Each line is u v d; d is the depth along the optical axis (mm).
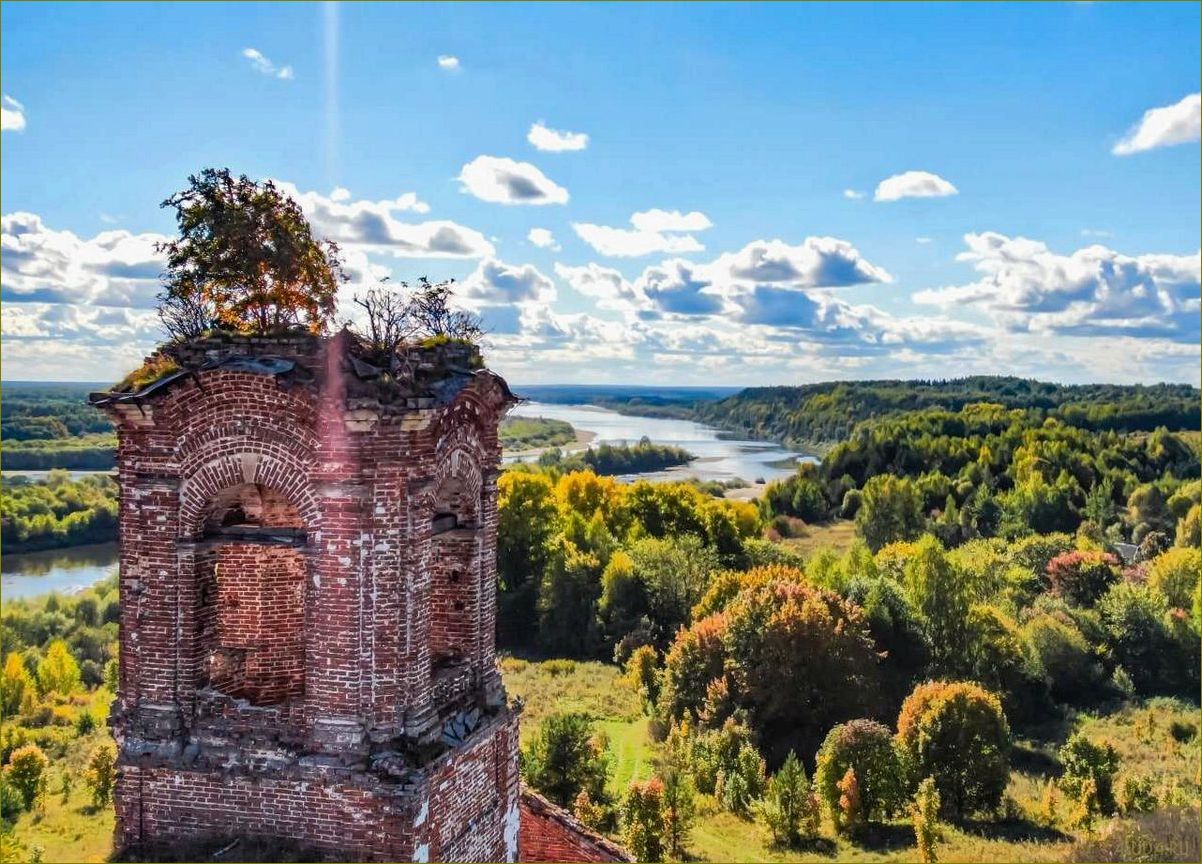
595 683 68250
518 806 17266
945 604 65312
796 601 57562
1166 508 114312
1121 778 45625
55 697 59125
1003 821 44344
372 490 13609
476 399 15609
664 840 36406
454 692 15383
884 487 113688
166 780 14109
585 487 100000
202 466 14023
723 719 54906
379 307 16172
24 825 28828
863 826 42938
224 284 17438
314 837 13664
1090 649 68875
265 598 16938
